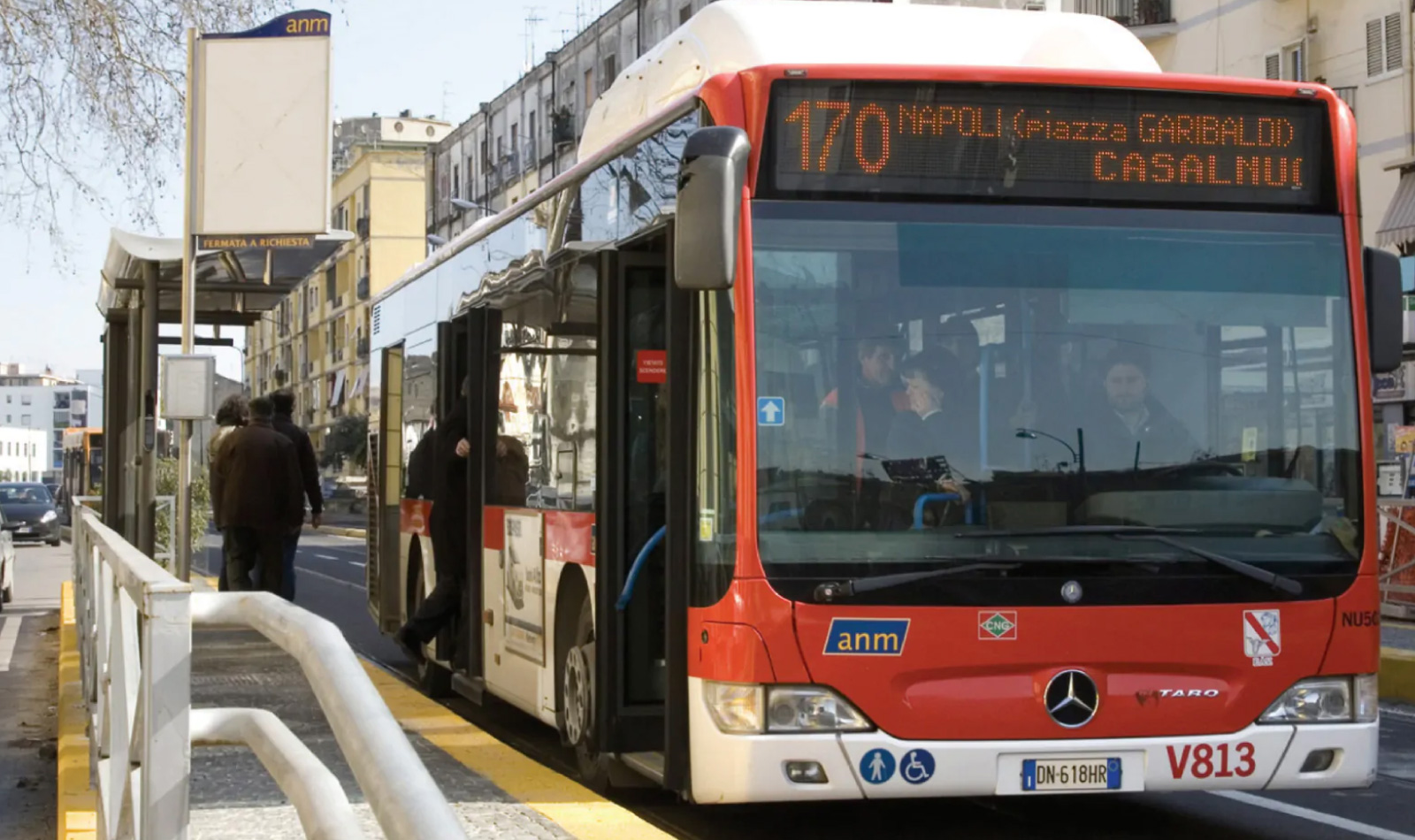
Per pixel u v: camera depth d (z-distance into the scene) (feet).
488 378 33.35
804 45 23.75
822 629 20.45
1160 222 22.06
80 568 37.65
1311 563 21.61
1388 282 22.79
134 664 15.25
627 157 24.66
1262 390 21.93
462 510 35.65
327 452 261.03
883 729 20.47
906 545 20.76
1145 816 25.67
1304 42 116.37
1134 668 20.99
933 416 21.12
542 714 28.55
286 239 50.31
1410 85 107.96
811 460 20.81
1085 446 21.29
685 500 22.13
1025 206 21.84
